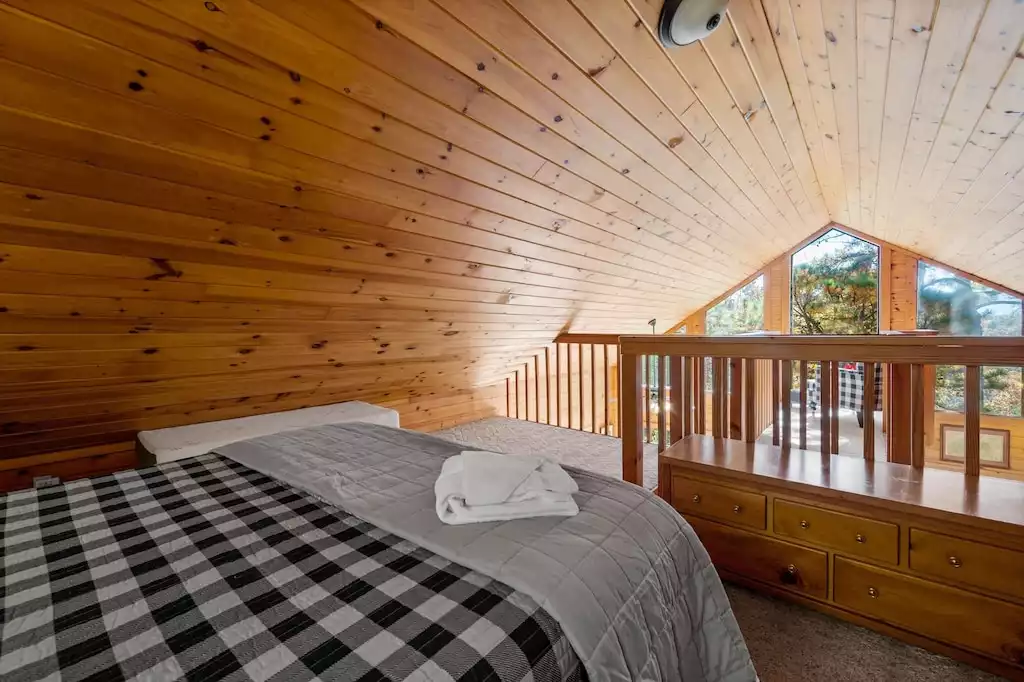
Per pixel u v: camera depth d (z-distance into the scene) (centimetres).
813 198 440
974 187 257
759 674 140
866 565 156
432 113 163
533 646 74
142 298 175
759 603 174
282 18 119
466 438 384
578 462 330
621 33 160
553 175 222
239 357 235
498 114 175
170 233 158
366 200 185
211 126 135
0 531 113
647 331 626
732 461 191
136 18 107
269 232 177
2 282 144
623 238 321
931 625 145
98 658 70
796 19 173
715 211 350
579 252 310
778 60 202
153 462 204
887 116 220
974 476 166
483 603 83
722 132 244
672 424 238
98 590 87
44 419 205
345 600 83
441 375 385
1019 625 131
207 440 221
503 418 455
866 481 166
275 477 147
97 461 236
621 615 90
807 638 155
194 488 140
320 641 72
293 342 247
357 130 156
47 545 105
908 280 538
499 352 407
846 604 160
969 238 370
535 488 120
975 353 162
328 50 131
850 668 142
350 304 242
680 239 372
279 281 202
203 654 70
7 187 124
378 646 71
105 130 124
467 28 140
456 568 94
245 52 123
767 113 242
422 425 399
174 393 233
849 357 185
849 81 203
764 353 204
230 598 84
